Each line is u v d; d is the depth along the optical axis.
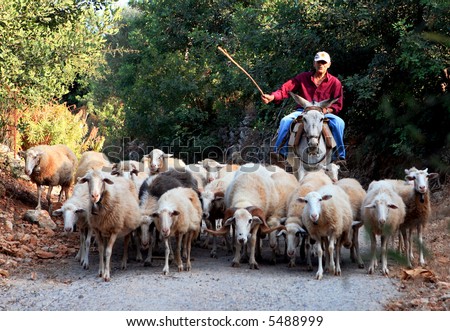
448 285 8.51
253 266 10.70
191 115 30.70
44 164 14.88
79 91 42.38
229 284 9.26
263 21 23.52
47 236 13.16
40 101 15.76
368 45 19.33
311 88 13.47
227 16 30.48
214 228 13.20
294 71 20.95
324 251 11.16
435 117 14.48
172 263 11.30
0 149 17.98
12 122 19.56
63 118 23.17
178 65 31.59
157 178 12.31
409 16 18.23
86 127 26.23
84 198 11.34
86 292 8.93
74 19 15.89
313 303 7.98
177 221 10.30
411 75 17.22
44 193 17.89
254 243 10.80
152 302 8.20
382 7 18.11
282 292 8.66
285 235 11.20
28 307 8.20
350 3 18.89
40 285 9.46
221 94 30.64
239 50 26.47
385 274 9.73
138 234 11.55
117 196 9.99
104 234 10.16
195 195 11.23
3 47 13.68
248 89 22.42
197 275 10.03
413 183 10.80
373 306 7.71
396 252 4.11
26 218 13.90
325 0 19.64
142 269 10.73
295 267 10.86
